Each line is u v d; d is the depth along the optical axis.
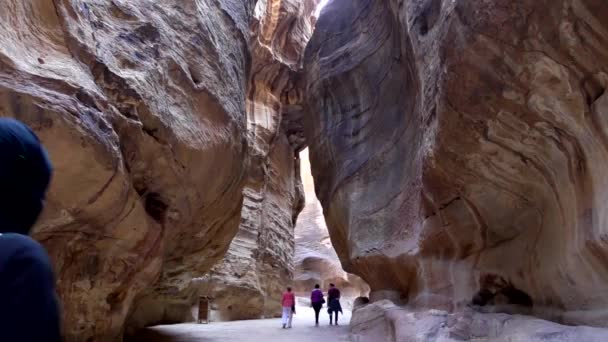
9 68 4.47
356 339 8.87
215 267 17.67
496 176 5.95
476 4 4.37
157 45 7.09
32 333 1.02
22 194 1.25
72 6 5.70
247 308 19.05
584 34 3.88
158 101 6.75
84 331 6.39
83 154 4.90
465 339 5.59
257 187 21.30
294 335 11.03
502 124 5.18
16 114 4.39
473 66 4.80
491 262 6.63
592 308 4.61
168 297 14.22
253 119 21.98
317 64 14.10
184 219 8.13
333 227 13.09
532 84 4.54
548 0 3.87
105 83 5.90
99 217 5.71
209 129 8.10
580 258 4.64
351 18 13.54
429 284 7.93
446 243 7.54
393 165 10.30
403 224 9.26
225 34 9.70
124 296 7.21
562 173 4.96
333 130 12.90
